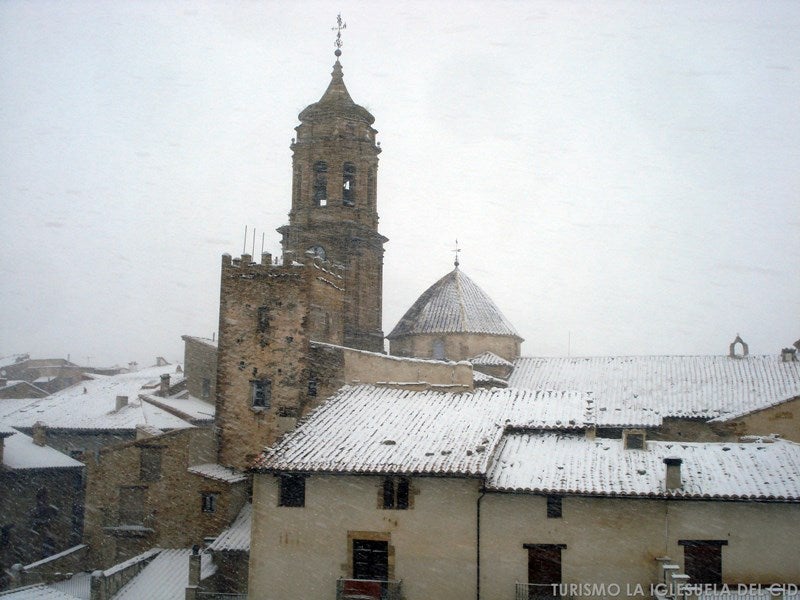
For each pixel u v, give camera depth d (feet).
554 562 116.57
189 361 209.67
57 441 194.39
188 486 158.71
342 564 121.90
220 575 143.43
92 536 162.09
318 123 207.41
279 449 128.77
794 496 111.14
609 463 123.03
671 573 105.29
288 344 169.37
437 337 213.87
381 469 119.55
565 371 202.49
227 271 173.17
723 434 170.40
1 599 108.68
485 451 122.42
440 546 119.24
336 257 201.57
